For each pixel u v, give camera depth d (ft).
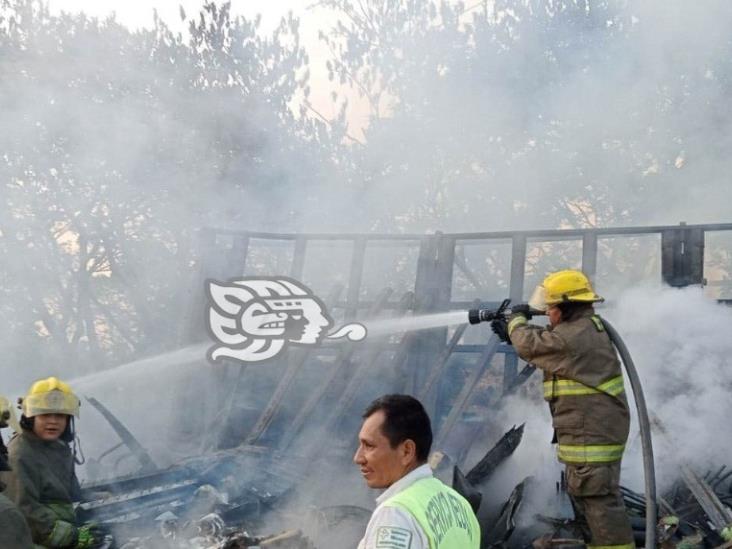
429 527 6.18
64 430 13.91
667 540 15.39
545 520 15.29
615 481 12.40
